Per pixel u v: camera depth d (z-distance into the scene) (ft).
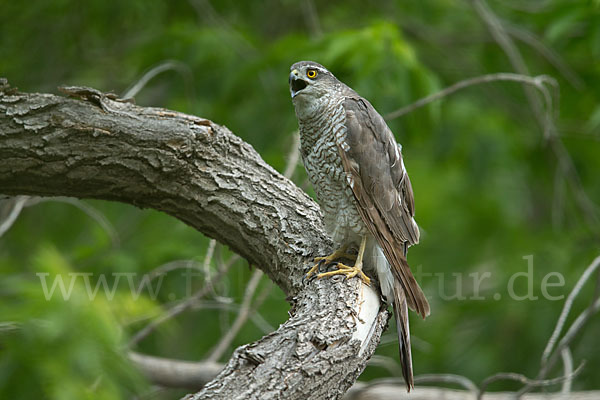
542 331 38.83
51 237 36.86
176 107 38.83
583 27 39.34
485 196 47.65
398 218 22.17
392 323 37.47
